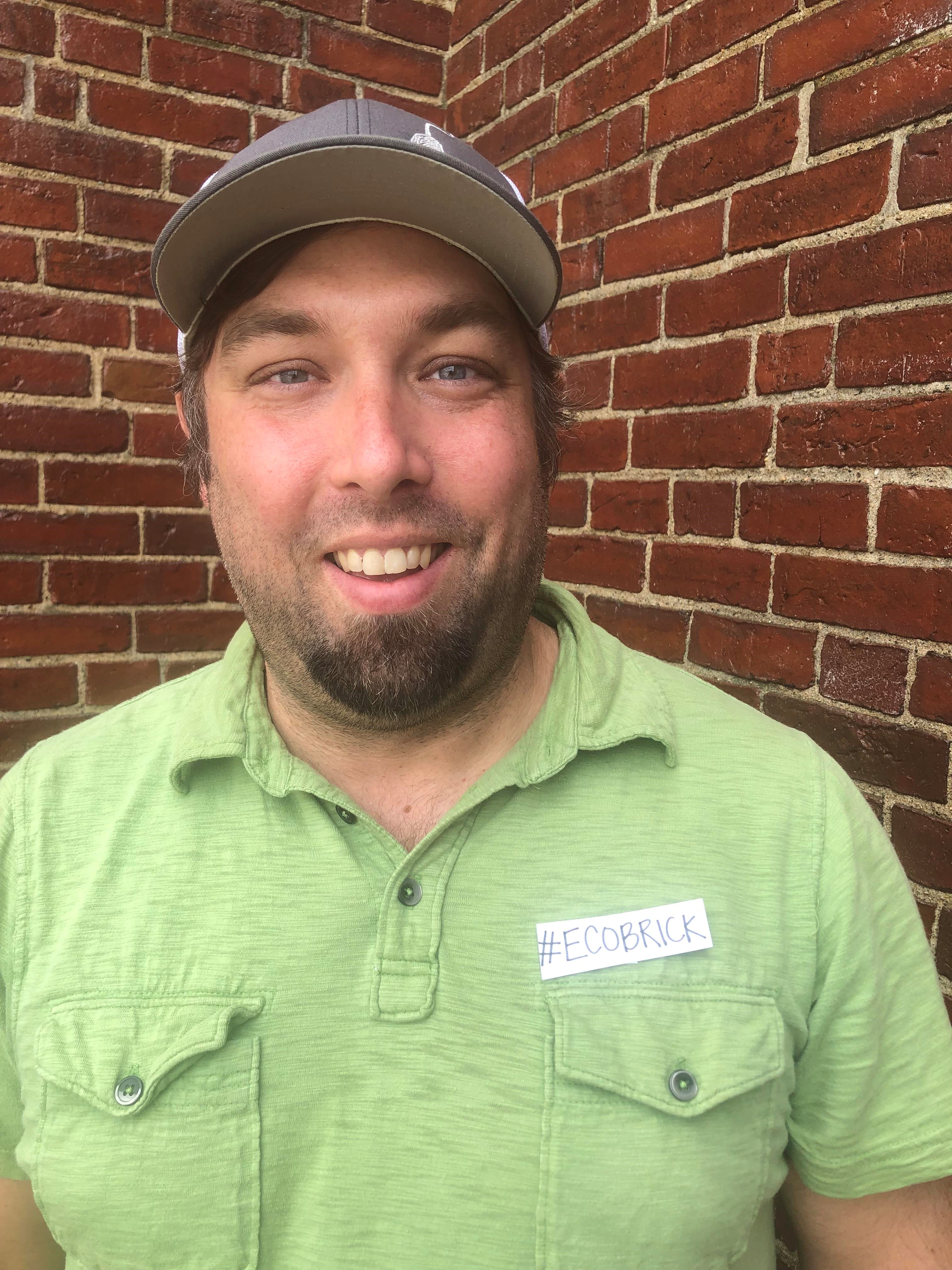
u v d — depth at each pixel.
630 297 1.41
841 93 1.07
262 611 0.70
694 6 1.27
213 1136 0.61
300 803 0.68
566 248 1.55
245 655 0.76
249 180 0.62
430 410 0.67
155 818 0.69
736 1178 0.62
